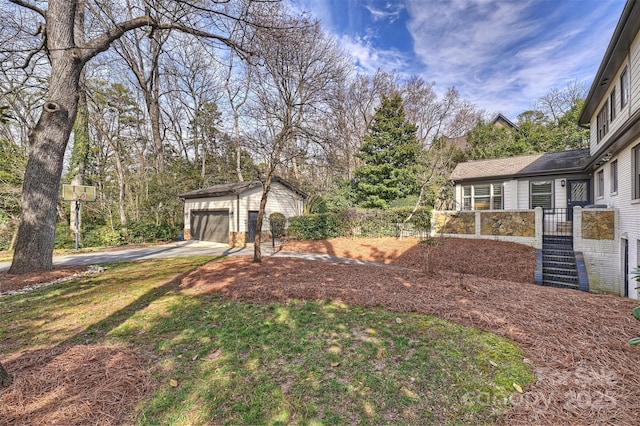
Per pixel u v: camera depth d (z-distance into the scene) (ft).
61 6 24.47
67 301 17.22
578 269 25.34
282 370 9.45
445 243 34.55
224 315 14.26
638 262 22.31
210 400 7.95
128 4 25.85
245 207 49.06
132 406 7.59
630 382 8.14
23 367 9.25
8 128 49.44
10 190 43.52
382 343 11.09
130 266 29.22
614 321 12.25
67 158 62.80
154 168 68.23
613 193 28.63
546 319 12.55
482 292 16.79
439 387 8.39
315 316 13.92
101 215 60.39
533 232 31.91
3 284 20.75
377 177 59.16
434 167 51.52
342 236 46.19
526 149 61.26
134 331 12.64
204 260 32.01
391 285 18.70
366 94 78.95
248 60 23.57
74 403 7.35
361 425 7.03
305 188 65.36
